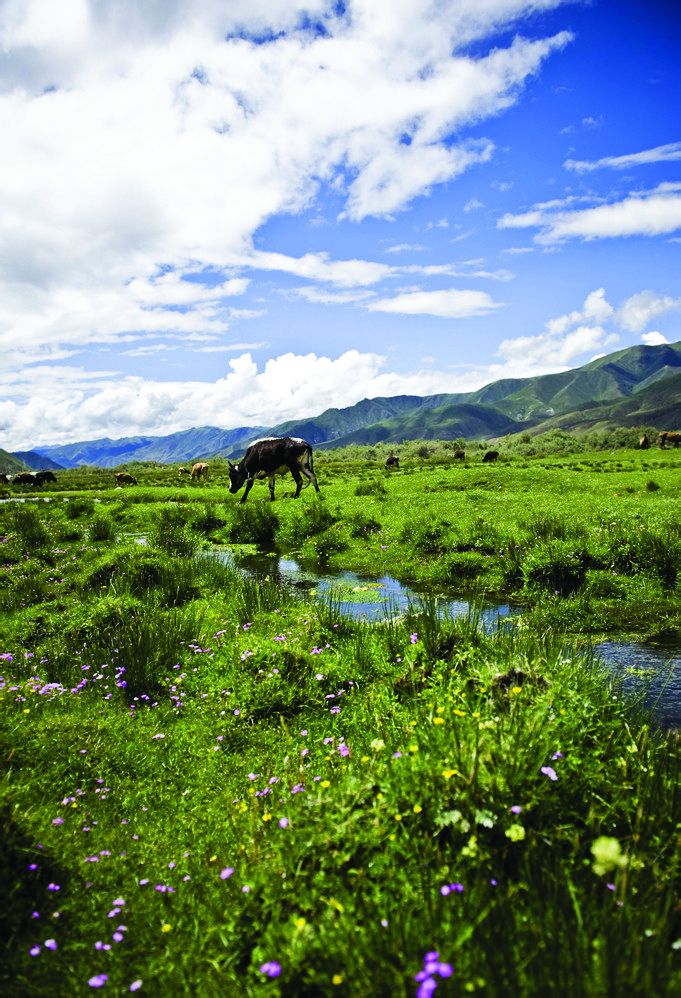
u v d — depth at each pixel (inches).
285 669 265.1
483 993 85.2
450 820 120.3
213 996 103.8
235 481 1099.9
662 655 310.8
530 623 370.6
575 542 476.7
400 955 94.7
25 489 2251.5
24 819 157.9
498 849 118.0
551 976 87.0
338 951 98.5
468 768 133.0
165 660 295.0
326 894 116.2
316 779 169.3
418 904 107.2
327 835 126.5
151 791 191.6
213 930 119.4
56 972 117.6
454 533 591.8
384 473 1958.7
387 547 618.2
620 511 713.0
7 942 123.2
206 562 527.5
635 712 216.1
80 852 156.7
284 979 96.9
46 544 716.7
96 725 230.1
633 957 90.7
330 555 628.1
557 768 135.3
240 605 391.2
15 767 197.9
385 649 295.1
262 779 191.2
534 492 1039.6
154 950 121.6
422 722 177.8
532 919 99.4
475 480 1245.7
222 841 160.7
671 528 530.6
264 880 123.2
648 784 139.9
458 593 464.1
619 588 418.3
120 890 142.7
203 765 207.9
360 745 195.5
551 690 172.1
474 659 248.7
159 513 925.8
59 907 134.2
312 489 1304.1
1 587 486.3
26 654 311.4
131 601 365.1
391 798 132.0
